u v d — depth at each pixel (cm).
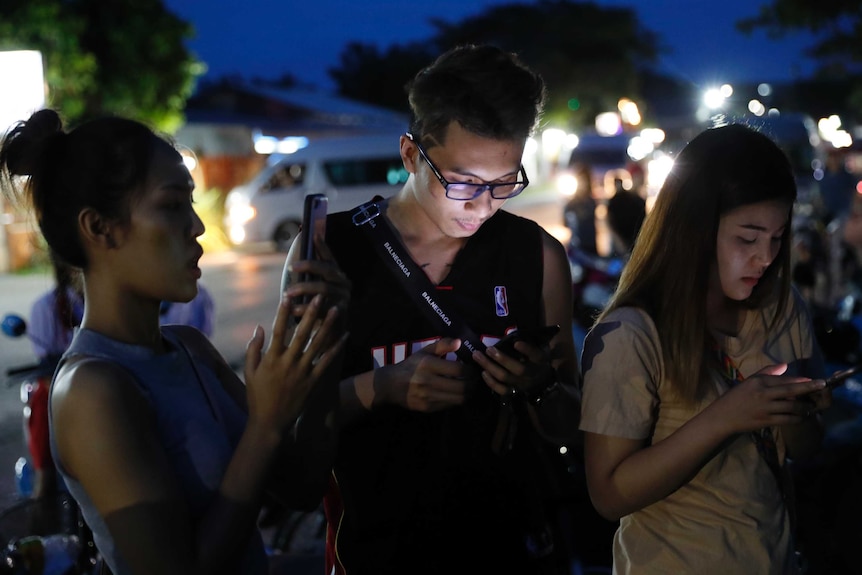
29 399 411
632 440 181
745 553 181
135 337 157
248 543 157
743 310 196
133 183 150
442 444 209
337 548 215
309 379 155
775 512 186
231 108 3200
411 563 211
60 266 174
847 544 339
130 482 140
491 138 192
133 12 1642
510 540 215
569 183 2088
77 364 147
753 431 185
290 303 154
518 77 194
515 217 221
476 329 213
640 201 703
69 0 1591
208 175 2152
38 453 407
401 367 202
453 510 210
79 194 150
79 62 1480
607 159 2303
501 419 205
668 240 184
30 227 168
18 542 260
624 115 3262
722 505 182
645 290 187
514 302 216
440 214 203
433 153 198
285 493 190
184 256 156
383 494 211
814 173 1752
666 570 182
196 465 156
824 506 351
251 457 151
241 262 1529
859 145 2564
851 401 409
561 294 222
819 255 910
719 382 188
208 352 185
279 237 1627
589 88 4859
